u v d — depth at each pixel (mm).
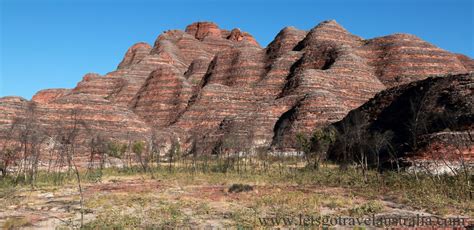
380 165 41906
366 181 30969
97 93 131875
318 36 112875
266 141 76250
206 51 180625
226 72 118000
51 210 19656
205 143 75188
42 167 49125
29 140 49469
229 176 38688
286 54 110188
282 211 18172
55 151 50656
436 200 20672
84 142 60000
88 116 79875
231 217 17094
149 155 63156
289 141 70938
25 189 29766
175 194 25469
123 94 125500
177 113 108000
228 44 186875
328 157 55625
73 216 17859
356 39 119250
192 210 19031
